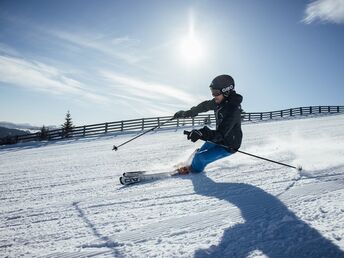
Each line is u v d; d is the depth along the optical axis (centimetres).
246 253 206
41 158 1333
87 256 221
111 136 2473
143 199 365
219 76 443
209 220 273
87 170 724
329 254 194
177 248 222
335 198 300
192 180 448
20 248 248
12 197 470
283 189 354
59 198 422
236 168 512
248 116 3216
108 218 304
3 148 2430
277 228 241
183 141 1535
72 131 2653
